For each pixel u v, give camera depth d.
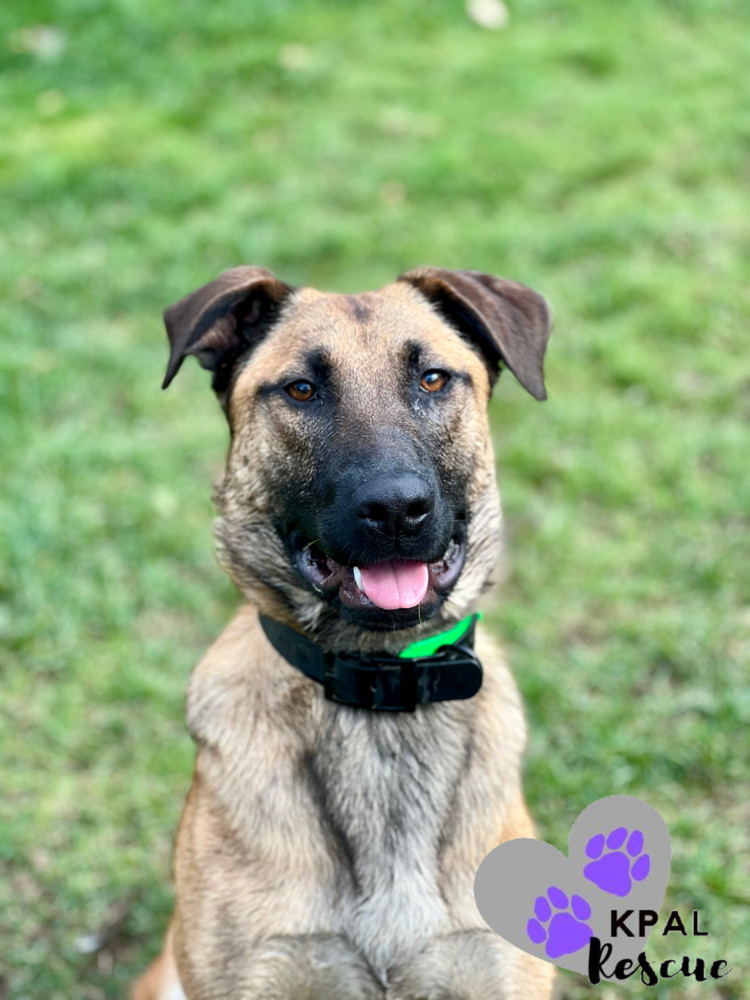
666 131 1.88
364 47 2.14
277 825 0.72
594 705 1.06
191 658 1.13
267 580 0.75
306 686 0.74
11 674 1.11
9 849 0.97
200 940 0.72
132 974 0.91
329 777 0.73
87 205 1.75
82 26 2.18
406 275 0.80
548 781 1.00
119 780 1.03
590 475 1.27
